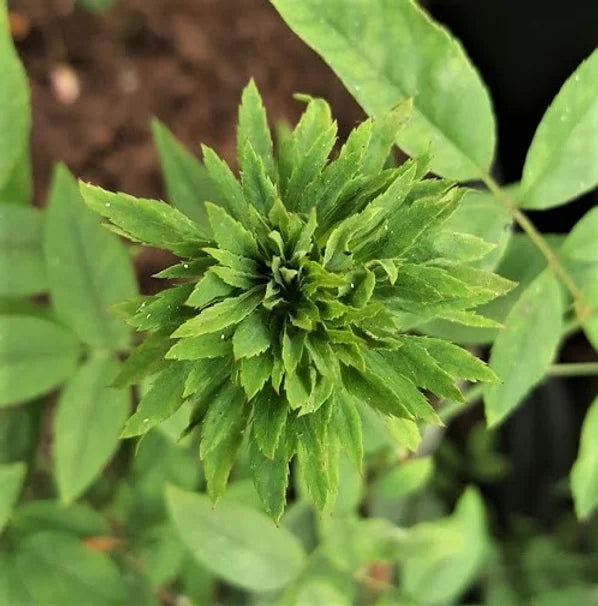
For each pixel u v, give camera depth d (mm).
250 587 322
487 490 416
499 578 384
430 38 292
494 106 400
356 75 295
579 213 380
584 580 386
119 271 321
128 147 442
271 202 272
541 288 299
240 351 264
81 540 334
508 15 396
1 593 327
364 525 323
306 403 265
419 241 273
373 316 266
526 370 299
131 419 271
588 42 389
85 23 443
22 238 325
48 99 440
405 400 270
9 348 318
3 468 310
